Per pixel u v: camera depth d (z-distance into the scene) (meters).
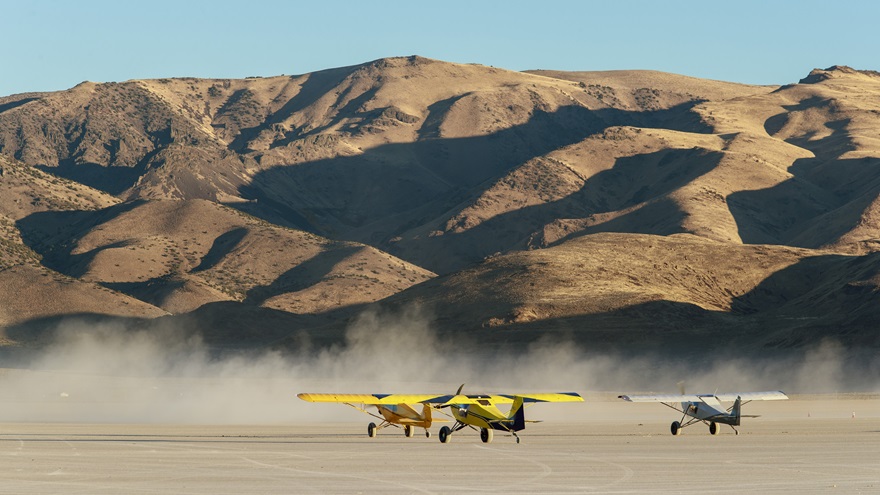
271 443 181.62
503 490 121.06
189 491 119.88
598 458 154.00
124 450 167.62
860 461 150.12
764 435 198.62
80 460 151.25
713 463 147.25
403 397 176.50
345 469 140.25
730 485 124.94
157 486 123.56
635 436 197.75
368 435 196.12
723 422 193.88
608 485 125.00
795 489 121.56
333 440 188.12
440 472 136.88
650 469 140.12
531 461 149.88
